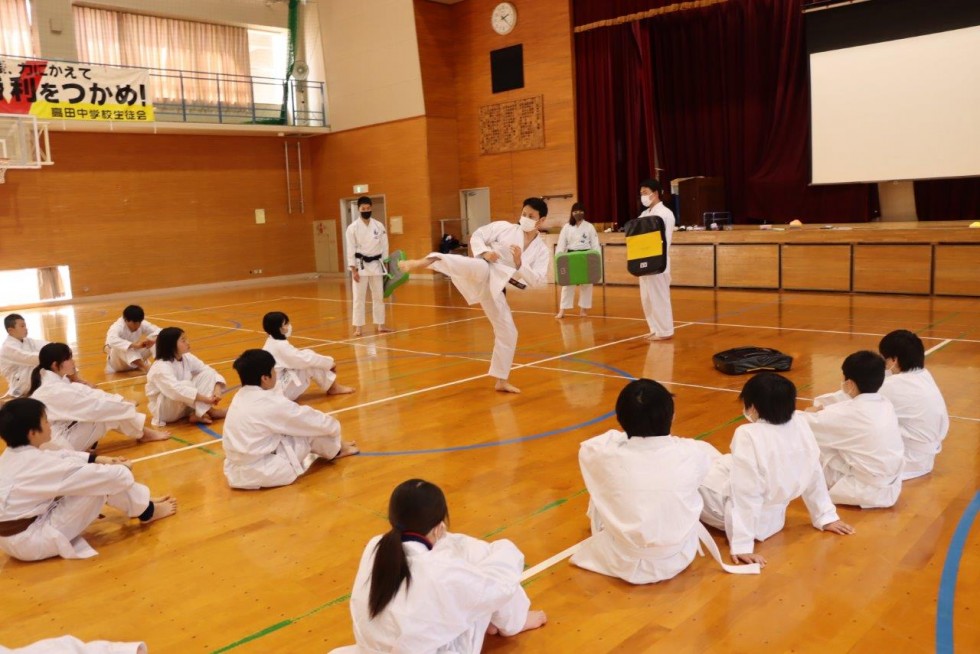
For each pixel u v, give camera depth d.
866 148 10.84
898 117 10.47
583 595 2.80
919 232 9.24
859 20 10.65
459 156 15.73
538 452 4.45
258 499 3.94
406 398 5.85
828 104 11.12
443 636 2.12
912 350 3.71
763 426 2.97
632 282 12.00
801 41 11.49
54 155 14.36
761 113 12.12
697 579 2.87
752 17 11.90
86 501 3.38
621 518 2.77
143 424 4.83
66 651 1.99
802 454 2.99
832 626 2.52
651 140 13.13
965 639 2.41
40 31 13.94
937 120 10.14
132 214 15.40
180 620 2.77
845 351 6.59
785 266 10.41
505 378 5.86
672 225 7.46
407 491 2.18
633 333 8.09
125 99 13.84
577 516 3.52
